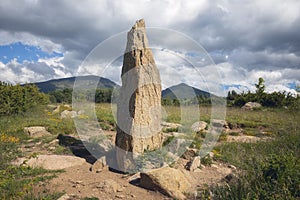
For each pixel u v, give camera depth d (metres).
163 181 5.78
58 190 5.73
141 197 5.61
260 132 12.53
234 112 19.00
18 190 5.48
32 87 21.38
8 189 5.54
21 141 10.41
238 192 4.98
